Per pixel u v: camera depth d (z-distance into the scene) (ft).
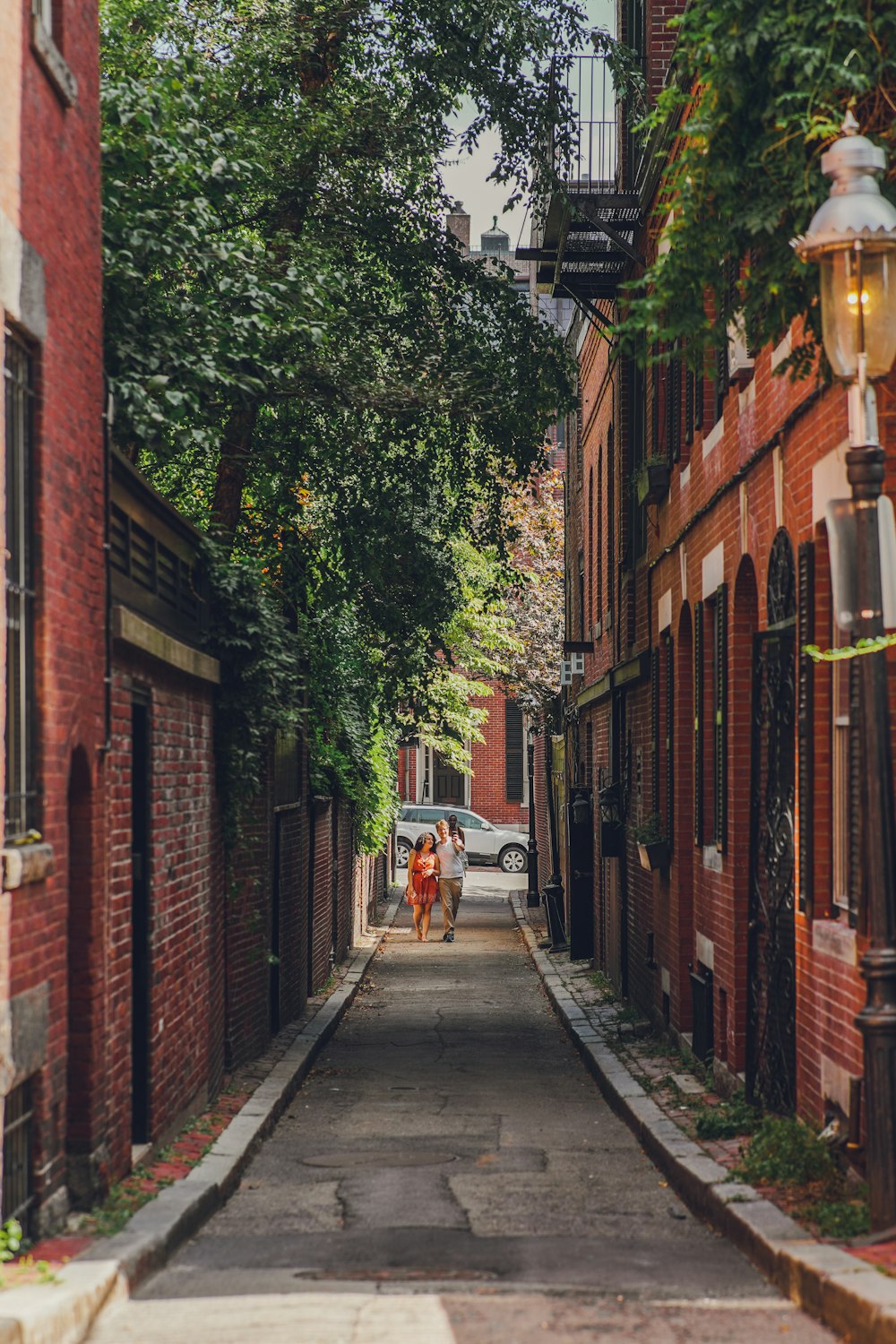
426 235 58.54
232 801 41.96
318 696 62.13
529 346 58.75
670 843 50.57
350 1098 44.91
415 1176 32.68
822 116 24.32
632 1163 33.96
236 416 51.83
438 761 177.99
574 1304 21.21
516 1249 25.30
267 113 52.13
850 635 28.25
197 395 38.27
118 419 35.09
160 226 37.17
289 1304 21.17
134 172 37.42
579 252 61.41
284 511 55.31
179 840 34.88
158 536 34.27
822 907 29.63
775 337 27.14
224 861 42.57
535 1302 21.30
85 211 27.32
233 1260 24.80
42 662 23.76
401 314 59.00
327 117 51.72
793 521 31.94
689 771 50.01
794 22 24.16
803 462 30.99
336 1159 35.06
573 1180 31.99
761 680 34.40
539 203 57.98
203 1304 21.47
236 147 41.06
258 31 52.24
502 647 115.85
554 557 123.03
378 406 52.85
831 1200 25.68
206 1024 38.83
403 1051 55.16
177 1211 26.00
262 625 40.98
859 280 22.31
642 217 57.57
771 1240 23.03
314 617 58.59
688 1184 29.07
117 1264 21.83
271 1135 38.45
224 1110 38.63
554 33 53.93
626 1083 42.73
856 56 24.32
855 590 22.39
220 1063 42.39
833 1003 27.94
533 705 119.03
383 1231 26.99
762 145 25.32
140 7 43.29
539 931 99.86
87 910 26.07
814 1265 20.86
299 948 59.52
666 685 53.26
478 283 58.80
